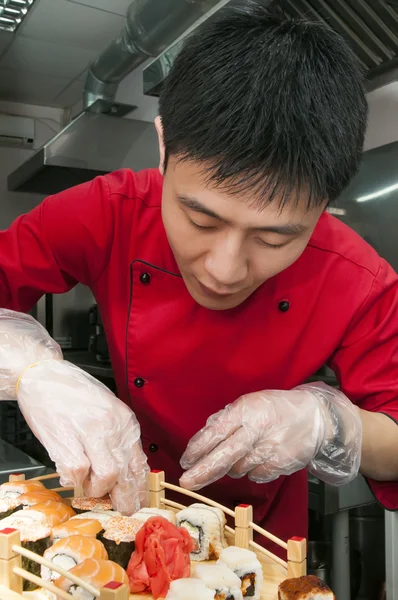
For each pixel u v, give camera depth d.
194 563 0.84
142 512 0.88
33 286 1.11
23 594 0.73
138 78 3.71
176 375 1.05
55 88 3.86
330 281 1.03
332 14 1.71
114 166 2.97
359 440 0.93
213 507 0.91
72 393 0.91
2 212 4.07
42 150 2.81
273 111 0.61
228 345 1.02
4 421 2.90
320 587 0.69
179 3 2.05
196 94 0.64
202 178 0.64
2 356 0.96
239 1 1.50
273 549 1.13
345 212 2.31
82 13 2.85
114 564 0.71
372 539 2.11
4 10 2.73
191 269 0.77
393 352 1.04
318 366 1.07
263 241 0.70
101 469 0.84
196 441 0.93
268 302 1.01
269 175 0.62
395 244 2.11
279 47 0.64
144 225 1.05
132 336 1.06
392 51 1.90
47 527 0.81
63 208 1.07
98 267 1.10
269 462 0.90
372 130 2.35
